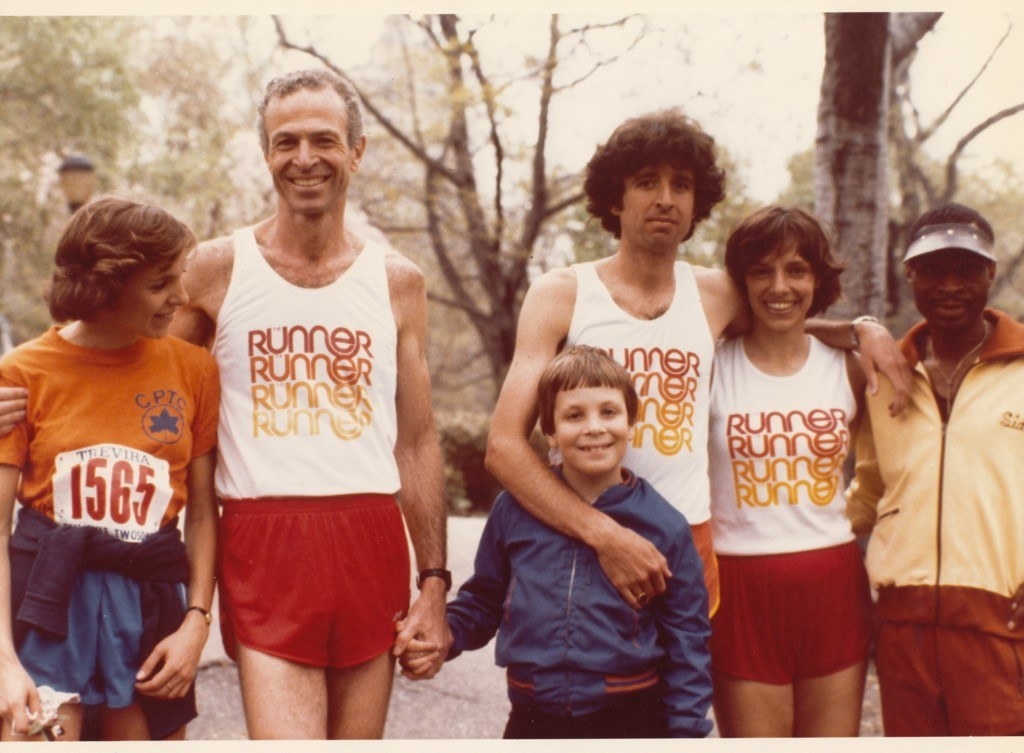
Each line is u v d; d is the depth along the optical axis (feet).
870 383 9.40
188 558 8.23
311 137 8.14
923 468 9.28
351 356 8.30
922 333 9.65
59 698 7.45
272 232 8.60
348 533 8.21
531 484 8.62
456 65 34.60
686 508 8.95
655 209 8.82
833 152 18.58
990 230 9.36
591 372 8.45
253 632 8.07
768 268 9.22
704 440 9.16
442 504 9.07
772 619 9.23
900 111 37.37
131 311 7.67
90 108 45.11
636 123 8.90
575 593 8.36
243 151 45.39
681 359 9.03
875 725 13.92
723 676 9.37
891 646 9.34
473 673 14.92
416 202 44.16
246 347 8.28
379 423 8.44
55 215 46.96
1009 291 49.39
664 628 8.42
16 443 7.68
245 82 46.42
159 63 47.50
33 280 50.34
